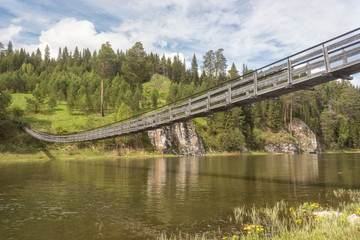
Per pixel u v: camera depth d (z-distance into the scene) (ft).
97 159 121.60
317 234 18.62
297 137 250.98
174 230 21.80
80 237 20.18
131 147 158.40
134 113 173.78
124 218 25.46
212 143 204.03
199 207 29.78
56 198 35.24
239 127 233.35
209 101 51.16
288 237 18.57
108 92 232.73
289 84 37.37
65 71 369.09
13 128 138.31
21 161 105.09
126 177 58.08
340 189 41.04
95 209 29.09
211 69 324.39
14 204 31.63
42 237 20.25
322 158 143.13
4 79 279.69
